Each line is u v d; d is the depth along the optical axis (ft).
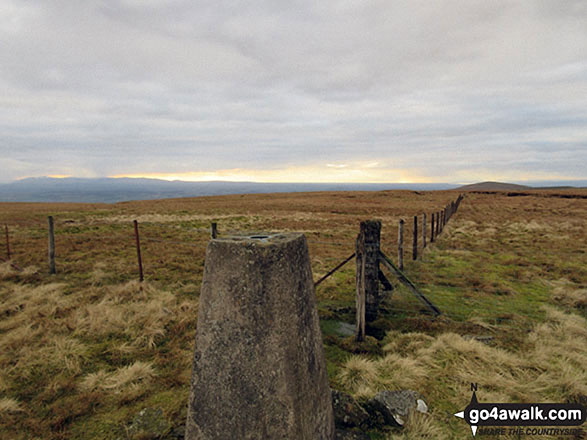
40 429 11.02
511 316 21.08
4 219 81.41
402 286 27.30
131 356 16.01
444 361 15.42
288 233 8.92
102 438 10.66
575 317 20.40
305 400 7.60
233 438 7.40
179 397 12.77
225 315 7.47
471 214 101.04
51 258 30.78
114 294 24.39
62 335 17.74
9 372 14.26
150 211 116.06
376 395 12.24
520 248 44.50
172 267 34.24
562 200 170.71
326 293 26.61
